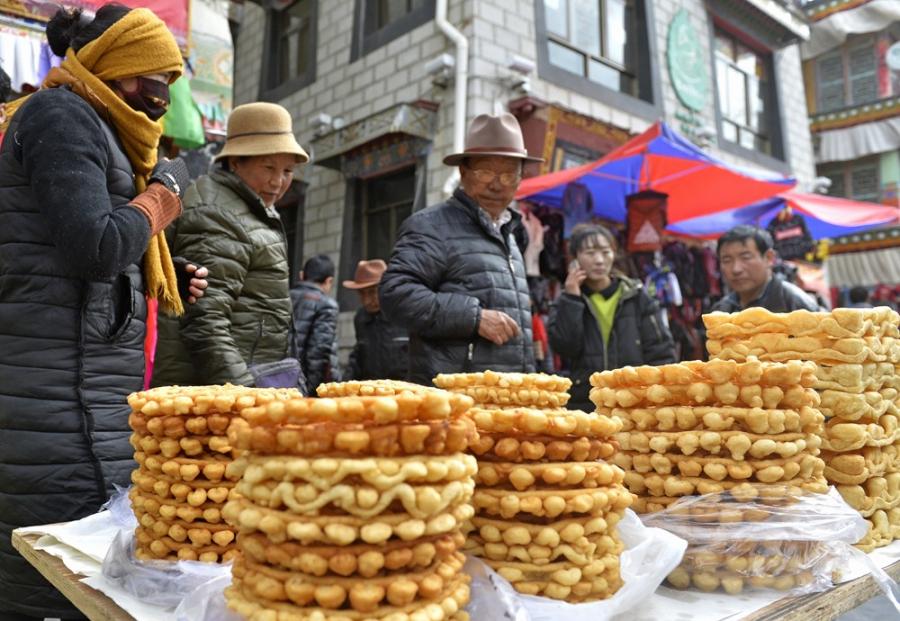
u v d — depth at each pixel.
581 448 0.90
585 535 0.90
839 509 1.04
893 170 12.30
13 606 1.41
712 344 1.36
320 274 4.22
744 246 2.56
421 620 0.72
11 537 1.38
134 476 1.08
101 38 1.50
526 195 4.76
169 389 1.16
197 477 1.03
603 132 5.73
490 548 0.90
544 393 1.22
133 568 1.00
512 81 5.32
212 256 1.94
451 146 5.28
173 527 1.01
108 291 1.48
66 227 1.31
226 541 1.00
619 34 6.78
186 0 3.50
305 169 6.84
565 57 6.18
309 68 6.96
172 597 0.95
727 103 8.25
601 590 0.91
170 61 1.57
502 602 0.83
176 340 2.04
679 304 5.77
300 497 0.71
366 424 0.73
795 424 1.04
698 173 5.45
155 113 1.62
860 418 1.24
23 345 1.39
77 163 1.36
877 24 11.59
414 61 5.76
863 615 1.44
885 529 1.26
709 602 1.00
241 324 2.07
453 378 1.25
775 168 8.67
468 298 2.20
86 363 1.44
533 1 5.75
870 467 1.24
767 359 1.28
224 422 1.02
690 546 1.03
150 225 1.45
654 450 1.11
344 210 6.29
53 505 1.39
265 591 0.74
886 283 12.15
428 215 2.38
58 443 1.40
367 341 4.47
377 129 5.47
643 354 2.98
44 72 3.06
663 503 1.10
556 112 5.35
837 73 13.08
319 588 0.71
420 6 5.84
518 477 0.88
